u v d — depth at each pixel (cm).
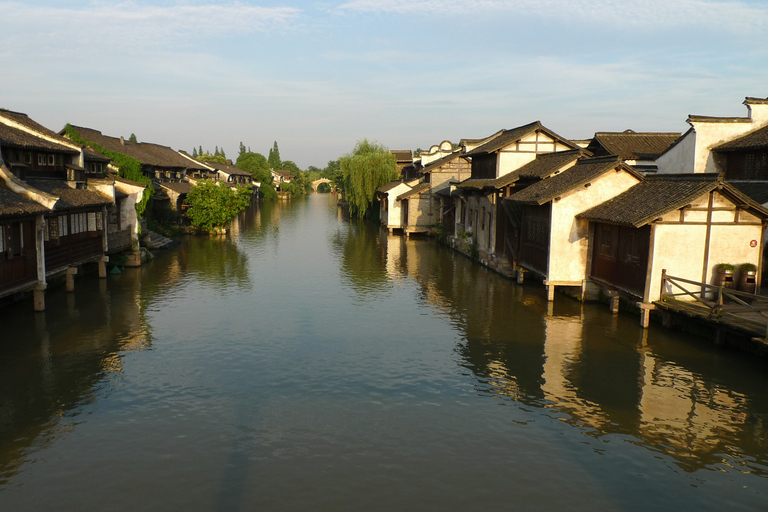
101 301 2417
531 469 1071
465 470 1066
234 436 1192
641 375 1547
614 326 2023
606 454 1128
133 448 1140
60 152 2936
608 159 2373
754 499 978
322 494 984
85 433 1203
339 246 4500
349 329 2019
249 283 2877
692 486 1017
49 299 2439
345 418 1283
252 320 2131
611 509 949
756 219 1934
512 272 2962
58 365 1619
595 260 2347
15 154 2573
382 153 6919
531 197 2488
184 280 2938
